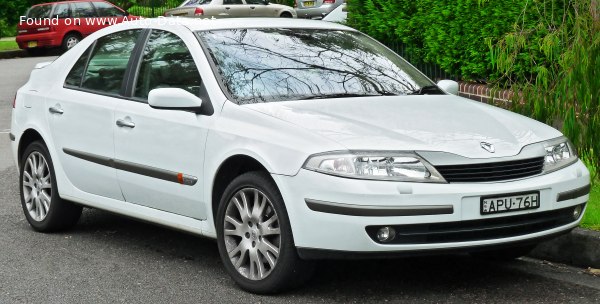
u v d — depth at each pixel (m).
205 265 7.34
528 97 8.85
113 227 8.75
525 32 9.14
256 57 7.16
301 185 6.04
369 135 6.14
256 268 6.48
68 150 8.09
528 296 6.39
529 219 6.27
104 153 7.68
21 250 7.91
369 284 6.71
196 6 32.53
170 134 7.04
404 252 5.95
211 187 6.71
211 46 7.19
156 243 8.10
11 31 43.06
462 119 6.64
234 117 6.62
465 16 13.14
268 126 6.39
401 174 5.93
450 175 6.02
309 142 6.11
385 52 7.83
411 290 6.55
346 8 15.80
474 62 13.02
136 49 7.73
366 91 7.07
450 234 6.02
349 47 7.66
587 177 6.66
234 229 6.60
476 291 6.52
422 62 14.52
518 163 6.25
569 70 8.47
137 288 6.73
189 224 7.04
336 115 6.46
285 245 6.20
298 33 7.63
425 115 6.62
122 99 7.61
